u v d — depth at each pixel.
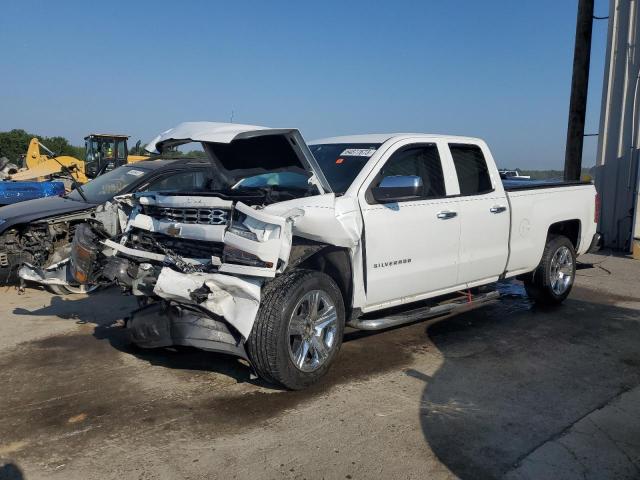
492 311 6.98
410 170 5.48
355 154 5.40
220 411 4.18
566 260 7.21
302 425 3.97
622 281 8.79
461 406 4.30
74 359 5.23
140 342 4.75
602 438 3.85
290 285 4.28
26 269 6.54
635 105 11.48
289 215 4.17
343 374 4.89
